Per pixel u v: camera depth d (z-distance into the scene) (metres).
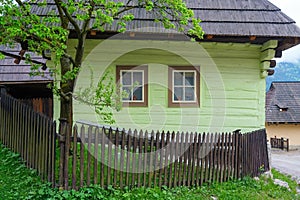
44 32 5.19
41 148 6.06
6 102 8.29
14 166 6.73
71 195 5.51
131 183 6.11
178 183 6.58
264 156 8.91
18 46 13.27
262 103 8.99
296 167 14.97
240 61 8.92
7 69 13.23
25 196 5.47
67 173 5.65
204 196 6.32
